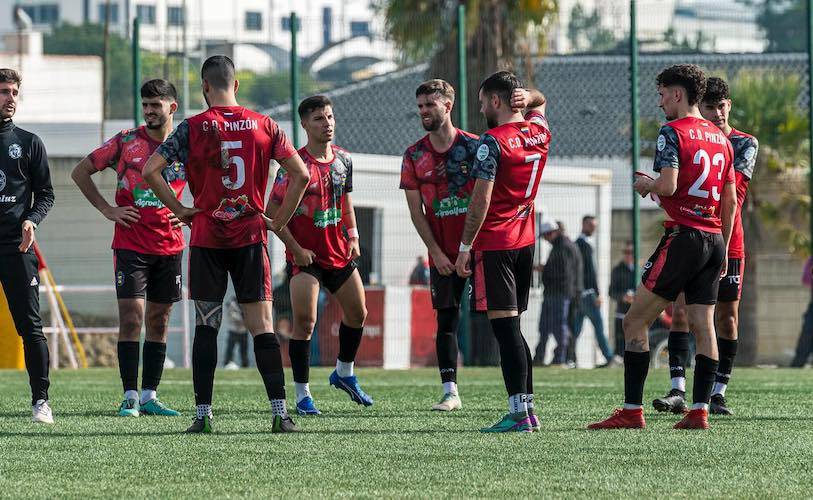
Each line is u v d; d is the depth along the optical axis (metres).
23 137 24.16
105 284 59.94
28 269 24.23
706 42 91.44
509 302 22.31
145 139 27.50
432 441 20.97
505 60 64.38
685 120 22.47
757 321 73.62
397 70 74.44
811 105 55.31
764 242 76.56
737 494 15.61
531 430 22.45
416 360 57.47
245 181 21.34
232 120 21.30
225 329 56.94
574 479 16.81
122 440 21.23
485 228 22.22
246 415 26.28
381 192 58.25
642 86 84.44
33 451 19.78
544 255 59.50
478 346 53.00
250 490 15.98
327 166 27.20
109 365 59.25
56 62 129.62
